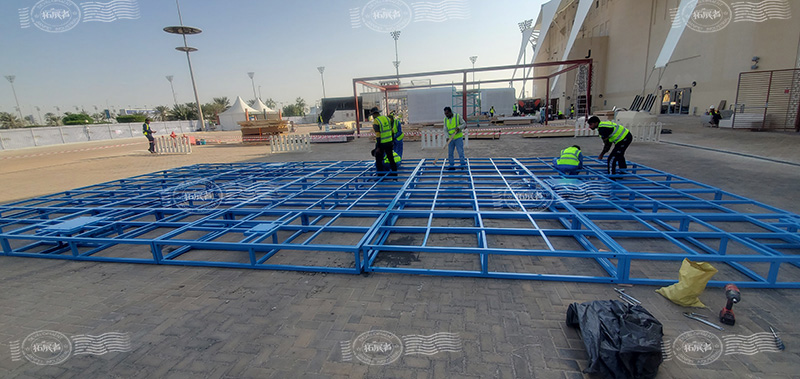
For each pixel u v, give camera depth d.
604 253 3.04
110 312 2.98
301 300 3.04
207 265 3.80
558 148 12.29
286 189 6.62
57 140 28.36
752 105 17.98
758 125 14.95
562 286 3.08
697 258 2.98
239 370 2.24
